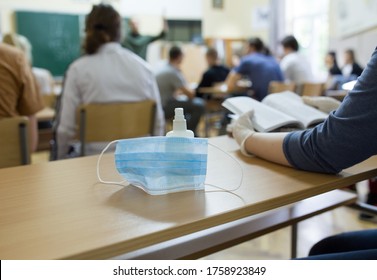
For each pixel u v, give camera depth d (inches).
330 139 30.9
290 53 205.6
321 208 54.7
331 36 245.3
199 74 299.4
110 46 79.6
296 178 32.5
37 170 36.0
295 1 308.8
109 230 22.9
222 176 33.2
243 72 191.2
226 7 322.7
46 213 25.5
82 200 27.9
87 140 76.4
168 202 27.2
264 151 37.3
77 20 260.2
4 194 29.3
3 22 242.7
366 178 34.5
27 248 20.8
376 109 28.9
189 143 29.5
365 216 92.7
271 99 50.1
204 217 24.6
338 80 215.0
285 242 85.0
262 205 27.3
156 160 28.6
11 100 66.1
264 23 329.7
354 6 226.7
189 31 305.9
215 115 215.6
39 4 249.8
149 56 290.0
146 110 80.4
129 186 31.0
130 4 283.0
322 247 40.9
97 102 78.6
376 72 29.0
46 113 109.2
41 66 253.9
